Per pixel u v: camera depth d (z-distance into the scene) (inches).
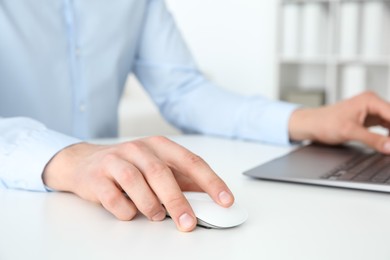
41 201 22.6
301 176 26.1
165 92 50.1
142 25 51.4
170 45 50.8
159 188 19.4
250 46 146.6
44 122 45.9
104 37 48.3
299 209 21.5
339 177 25.8
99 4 47.6
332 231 18.7
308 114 37.9
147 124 100.8
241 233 18.4
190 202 19.4
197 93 47.5
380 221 19.9
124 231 18.6
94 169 21.5
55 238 17.9
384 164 29.3
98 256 16.2
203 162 20.7
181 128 48.6
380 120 38.3
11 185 24.7
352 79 124.3
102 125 49.8
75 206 21.8
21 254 16.4
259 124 40.1
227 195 19.4
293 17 129.3
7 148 25.2
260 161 32.1
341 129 35.0
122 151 21.5
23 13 43.9
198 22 151.8
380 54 120.2
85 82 47.8
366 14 120.3
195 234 18.3
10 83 44.1
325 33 129.9
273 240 17.7
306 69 141.9
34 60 44.6
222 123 43.1
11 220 19.9
